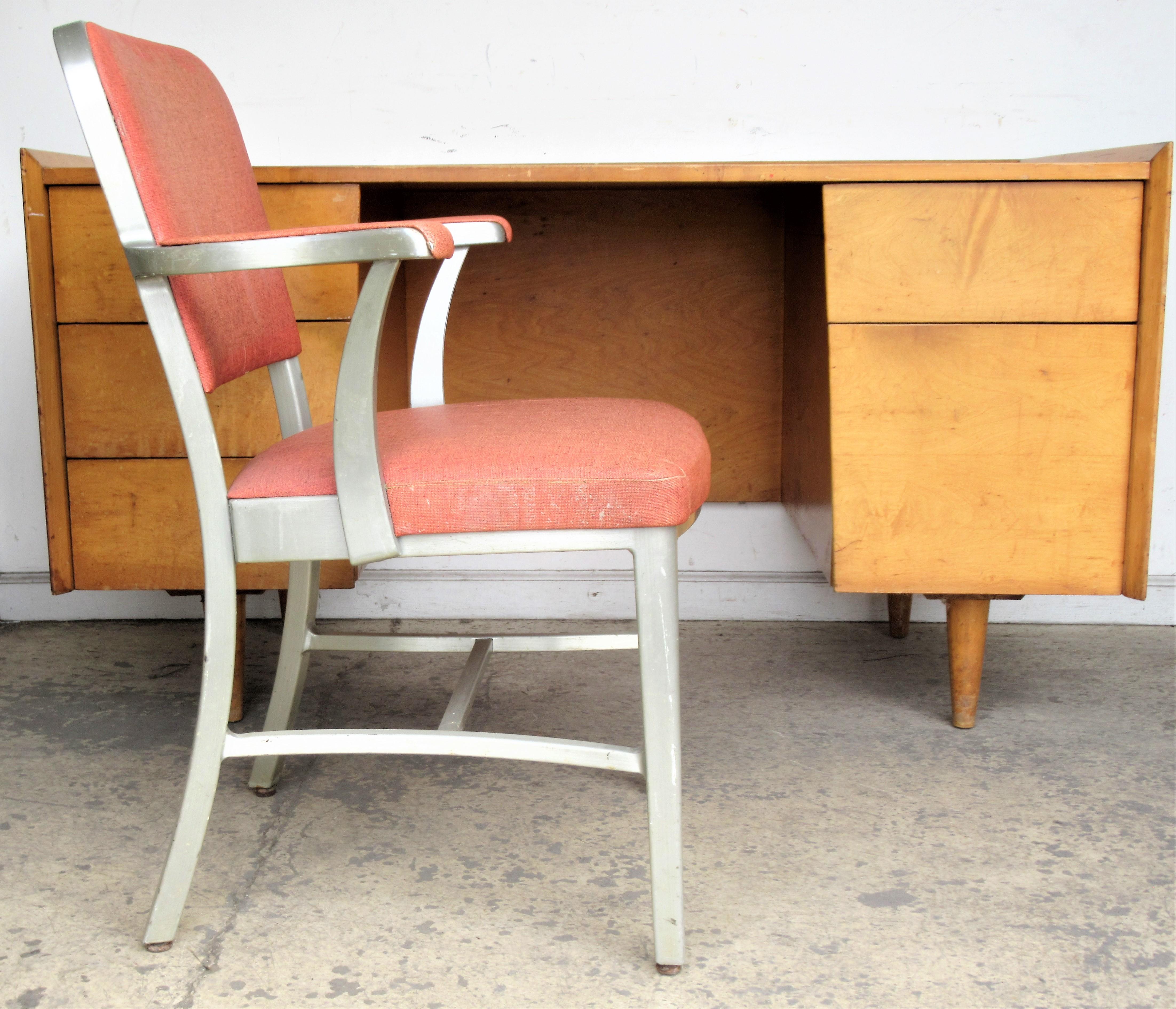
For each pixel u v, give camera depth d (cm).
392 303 175
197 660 188
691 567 208
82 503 150
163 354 95
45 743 152
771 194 192
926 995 96
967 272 137
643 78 191
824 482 153
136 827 128
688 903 111
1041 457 140
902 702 167
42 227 144
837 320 138
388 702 168
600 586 207
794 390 185
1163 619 202
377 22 190
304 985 98
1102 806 132
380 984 98
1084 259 136
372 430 93
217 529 98
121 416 148
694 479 98
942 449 140
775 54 189
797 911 110
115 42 98
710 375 199
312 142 194
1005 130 189
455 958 102
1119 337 137
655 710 97
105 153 90
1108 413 139
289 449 106
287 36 191
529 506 94
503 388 200
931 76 188
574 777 142
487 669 183
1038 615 203
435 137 194
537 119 193
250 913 110
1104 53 186
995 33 186
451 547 96
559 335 198
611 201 192
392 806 134
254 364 114
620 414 114
